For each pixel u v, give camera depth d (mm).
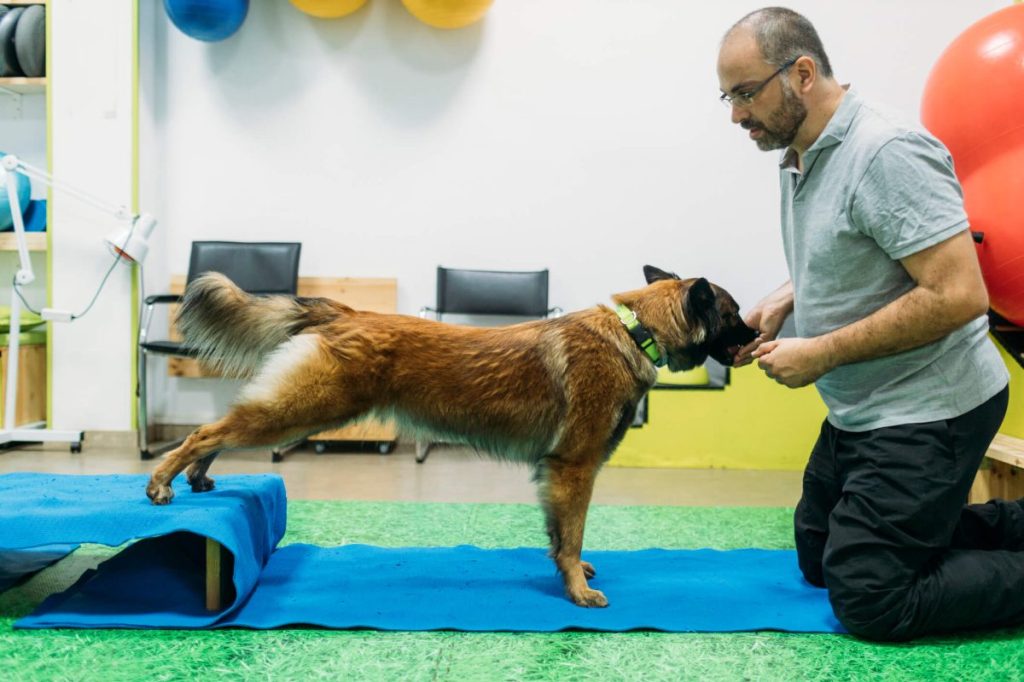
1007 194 2949
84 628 2082
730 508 3701
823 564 2158
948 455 2043
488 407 2408
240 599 2135
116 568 2438
